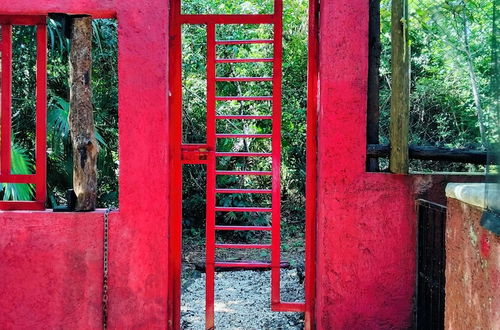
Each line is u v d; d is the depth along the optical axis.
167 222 3.56
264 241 8.48
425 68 7.76
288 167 9.28
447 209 2.71
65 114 5.85
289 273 6.30
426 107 8.02
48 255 3.52
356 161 3.50
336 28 3.48
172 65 3.84
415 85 8.04
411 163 7.78
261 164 9.21
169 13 3.81
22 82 6.59
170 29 3.84
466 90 7.14
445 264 2.91
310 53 3.85
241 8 8.78
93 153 3.60
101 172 7.55
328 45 3.48
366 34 3.48
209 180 4.01
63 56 6.50
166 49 3.52
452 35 4.53
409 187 3.50
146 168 3.52
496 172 2.06
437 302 3.19
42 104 3.59
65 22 3.54
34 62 6.40
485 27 4.45
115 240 3.53
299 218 9.47
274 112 3.98
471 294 2.34
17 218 3.51
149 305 3.55
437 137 8.01
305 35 8.98
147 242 3.54
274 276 3.97
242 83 8.94
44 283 3.53
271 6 8.81
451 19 4.34
